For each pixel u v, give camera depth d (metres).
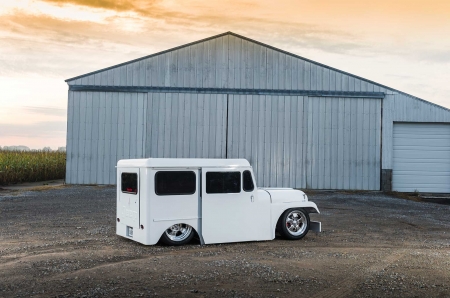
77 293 5.66
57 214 13.09
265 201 9.48
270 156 22.53
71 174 22.05
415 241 9.96
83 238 9.45
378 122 22.80
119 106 22.27
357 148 22.70
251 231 9.31
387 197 20.77
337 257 7.96
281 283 6.24
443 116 22.77
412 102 22.80
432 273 6.95
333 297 5.75
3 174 25.56
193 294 5.69
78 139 22.09
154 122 22.31
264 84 22.62
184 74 22.48
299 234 9.78
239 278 6.43
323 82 22.73
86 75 22.20
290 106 22.64
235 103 22.55
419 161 23.03
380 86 22.81
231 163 9.17
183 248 8.56
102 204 15.52
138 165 8.77
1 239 9.28
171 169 8.68
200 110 22.47
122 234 9.28
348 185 22.59
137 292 5.72
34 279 6.25
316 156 22.61
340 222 12.66
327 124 22.67
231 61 22.62
